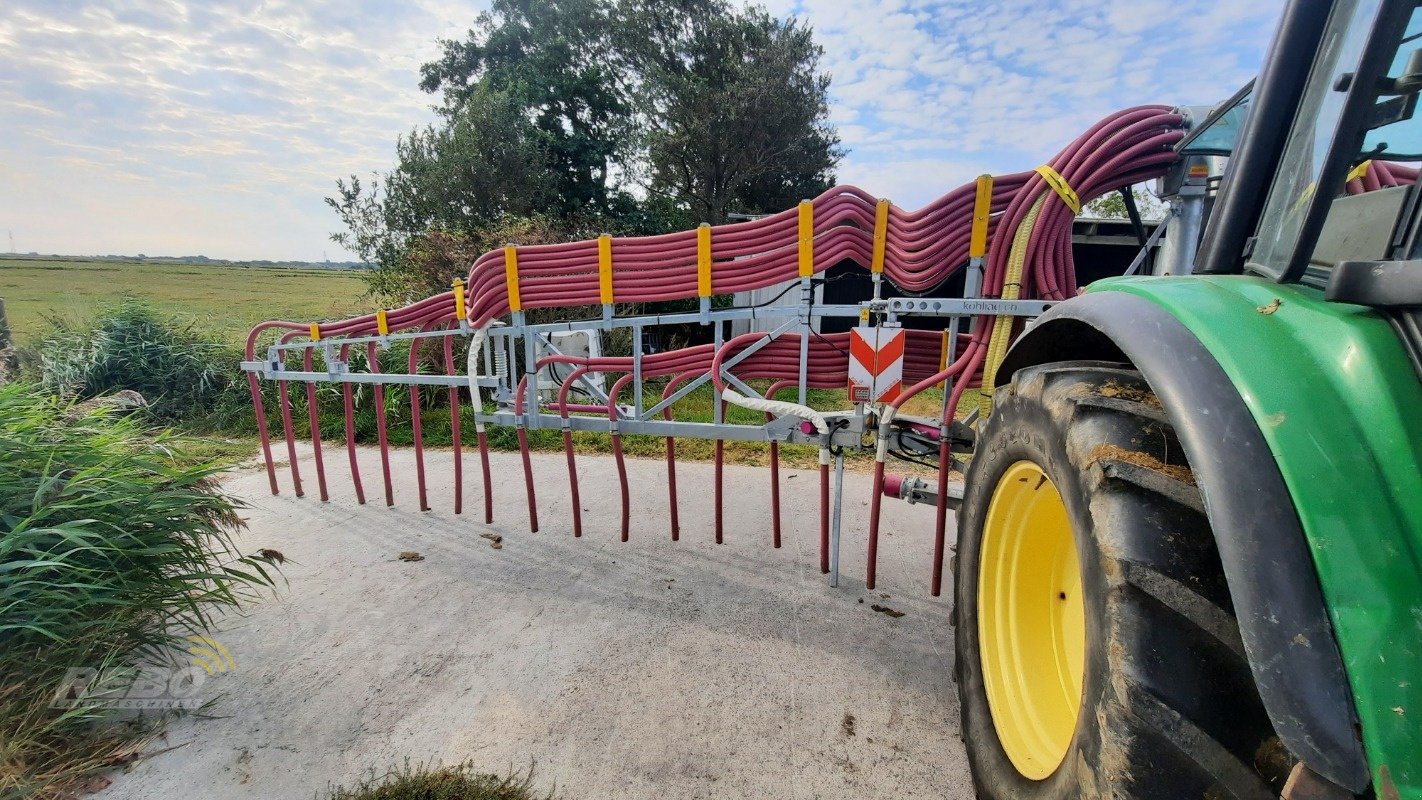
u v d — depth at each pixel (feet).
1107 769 3.15
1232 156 4.42
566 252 9.69
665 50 54.70
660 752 6.19
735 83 50.67
